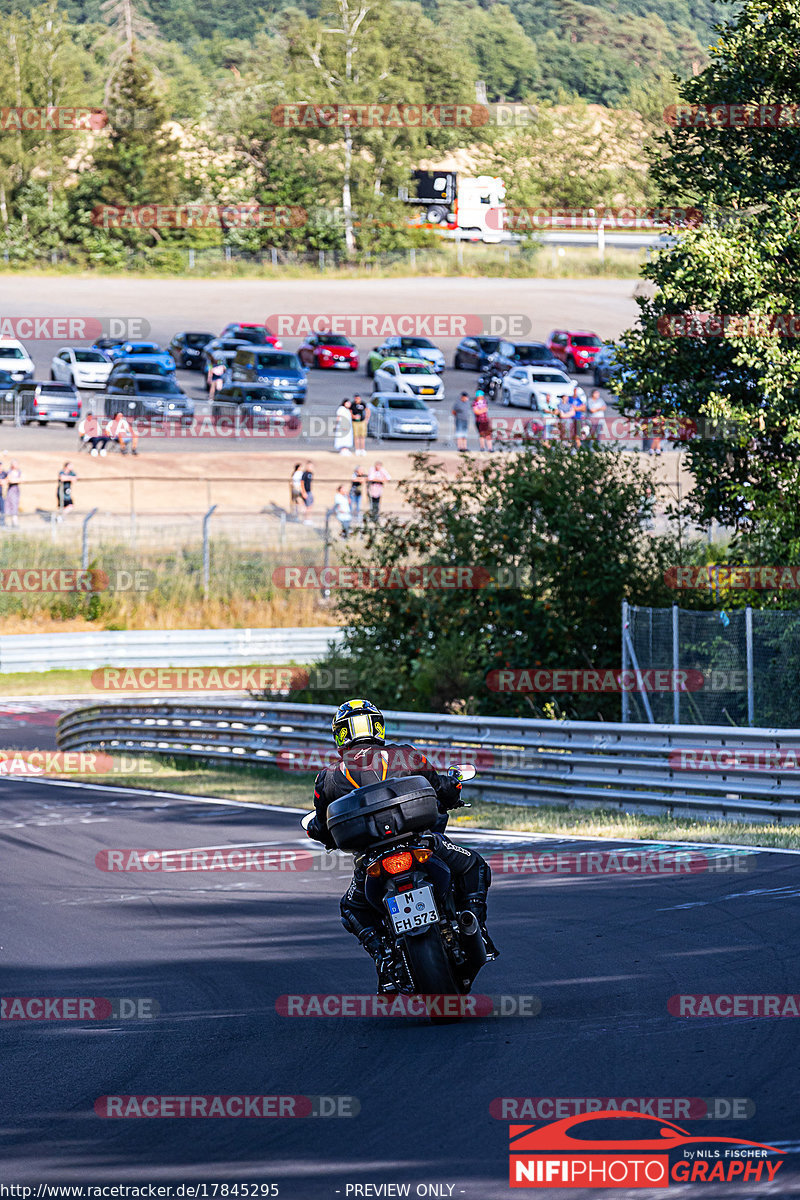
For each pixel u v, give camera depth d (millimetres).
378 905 18766
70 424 148000
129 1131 14688
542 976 20719
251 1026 19109
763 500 55750
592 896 27156
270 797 47719
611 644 59562
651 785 38594
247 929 26234
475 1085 15359
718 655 49688
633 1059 16016
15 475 114188
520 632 59125
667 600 59438
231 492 124812
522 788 42969
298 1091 15695
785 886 26734
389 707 59938
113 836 40344
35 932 27141
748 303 54844
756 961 20750
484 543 60062
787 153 59531
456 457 133625
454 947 18250
